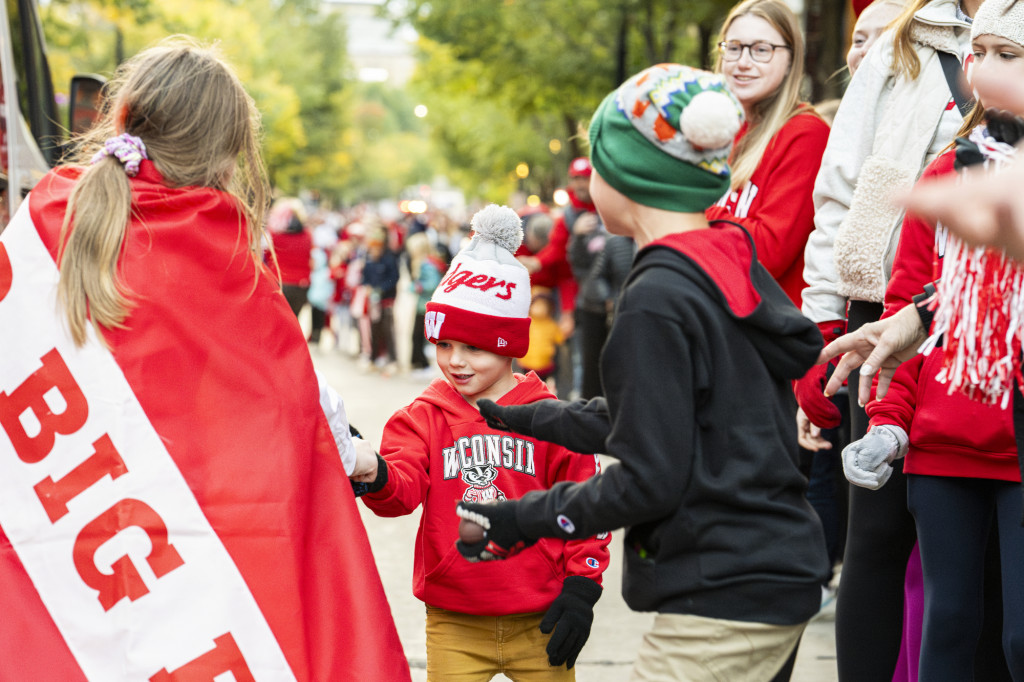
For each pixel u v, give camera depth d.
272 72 41.75
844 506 4.74
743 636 2.25
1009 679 3.07
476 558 2.39
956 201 1.07
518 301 3.05
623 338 2.18
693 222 2.32
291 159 48.91
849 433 4.12
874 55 3.48
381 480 2.82
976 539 2.82
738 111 2.23
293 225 14.55
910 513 3.04
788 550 2.25
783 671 2.32
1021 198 1.05
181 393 2.34
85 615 2.29
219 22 34.06
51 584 2.29
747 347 2.24
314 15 58.06
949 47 3.23
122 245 2.32
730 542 2.23
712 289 2.20
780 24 3.99
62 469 2.31
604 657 4.43
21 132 4.43
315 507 2.47
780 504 2.27
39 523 2.31
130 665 2.26
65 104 7.07
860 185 3.34
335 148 57.72
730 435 2.22
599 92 18.17
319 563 2.44
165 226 2.36
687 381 2.17
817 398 3.39
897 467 3.05
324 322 18.42
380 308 14.51
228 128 2.48
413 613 4.94
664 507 2.16
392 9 19.44
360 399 11.83
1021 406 2.56
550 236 9.58
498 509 2.36
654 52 14.97
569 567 2.79
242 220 2.45
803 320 2.30
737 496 2.22
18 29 4.88
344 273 18.05
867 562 3.11
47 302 2.33
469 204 63.19
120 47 19.67
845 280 3.38
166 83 2.43
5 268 2.35
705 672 2.26
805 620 2.29
